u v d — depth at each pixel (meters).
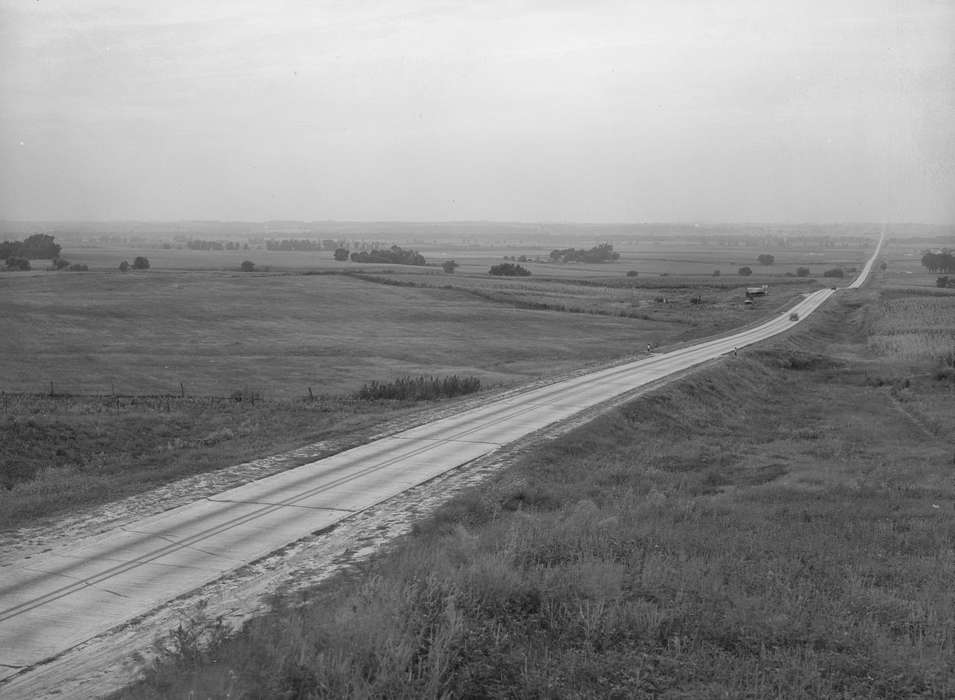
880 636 12.08
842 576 15.63
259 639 11.59
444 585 12.82
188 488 24.22
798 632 12.20
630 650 11.45
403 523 20.36
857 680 10.72
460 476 25.64
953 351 72.75
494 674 10.73
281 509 21.70
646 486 26.16
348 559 17.48
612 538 17.27
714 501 23.67
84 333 85.31
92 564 17.17
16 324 88.38
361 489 23.94
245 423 42.66
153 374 62.16
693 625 12.31
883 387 59.09
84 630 13.67
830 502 24.00
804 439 39.97
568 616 12.48
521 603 13.11
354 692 9.82
